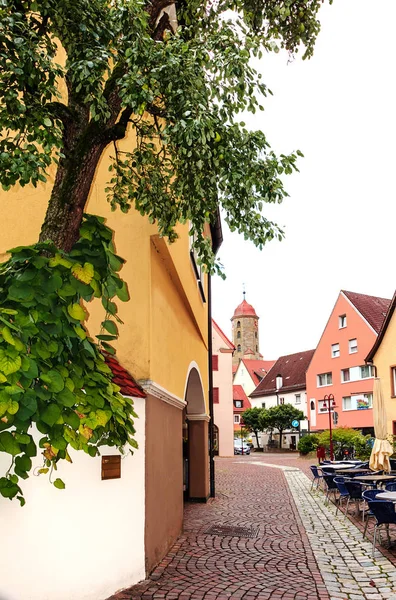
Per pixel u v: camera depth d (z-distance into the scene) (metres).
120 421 4.75
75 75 5.16
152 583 6.41
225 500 14.62
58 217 5.37
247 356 113.56
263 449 57.59
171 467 8.66
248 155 5.46
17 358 3.79
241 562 7.45
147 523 6.82
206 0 6.59
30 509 5.26
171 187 6.29
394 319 31.48
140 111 4.98
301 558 7.71
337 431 32.16
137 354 7.34
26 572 5.14
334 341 45.66
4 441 3.97
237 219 5.73
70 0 5.15
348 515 11.79
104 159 8.30
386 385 32.09
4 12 4.69
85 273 4.49
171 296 9.39
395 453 23.72
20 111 4.91
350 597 5.92
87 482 5.85
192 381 13.69
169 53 4.97
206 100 5.20
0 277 4.45
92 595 5.68
